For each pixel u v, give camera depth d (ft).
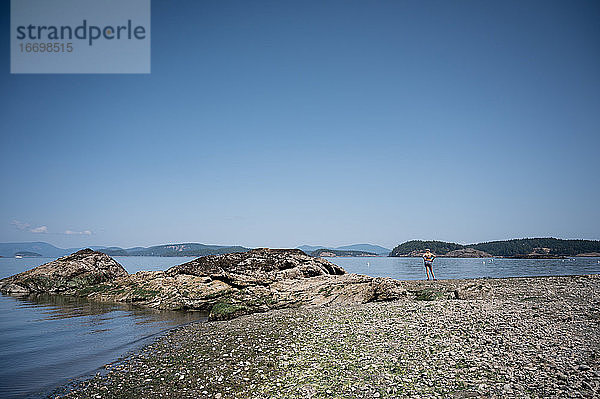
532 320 54.90
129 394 36.58
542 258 497.46
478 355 41.32
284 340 52.01
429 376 36.45
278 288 94.07
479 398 31.40
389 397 32.60
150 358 47.96
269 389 35.78
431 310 65.51
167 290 97.19
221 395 35.19
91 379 41.11
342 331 54.75
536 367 36.83
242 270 101.81
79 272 121.49
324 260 112.37
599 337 45.37
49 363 47.21
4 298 110.73
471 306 66.95
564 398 30.25
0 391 38.06
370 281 90.27
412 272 215.10
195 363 44.73
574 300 68.54
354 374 37.99
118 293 104.94
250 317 72.59
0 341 59.00
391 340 48.73
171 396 35.68
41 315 82.99
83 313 85.81
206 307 89.71
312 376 38.14
